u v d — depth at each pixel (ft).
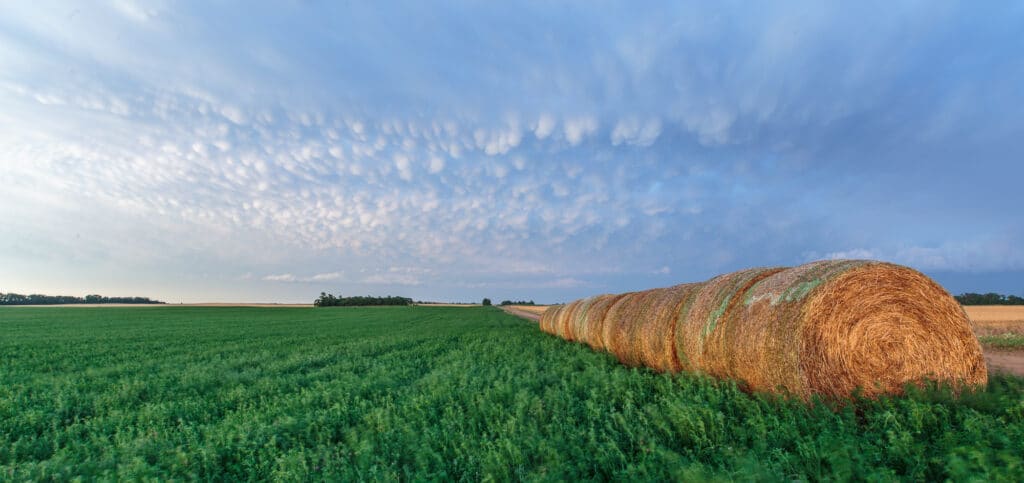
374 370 36.78
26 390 34.17
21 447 20.86
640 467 13.47
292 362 44.78
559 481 13.11
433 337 68.85
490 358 40.88
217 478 17.07
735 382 22.39
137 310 246.06
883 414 15.96
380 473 15.02
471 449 16.75
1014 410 15.92
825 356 20.80
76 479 15.53
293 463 16.29
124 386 32.99
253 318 166.40
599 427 18.70
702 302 28.09
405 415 21.95
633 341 36.27
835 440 13.84
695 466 13.00
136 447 19.10
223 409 27.25
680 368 30.25
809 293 21.31
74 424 23.95
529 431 17.67
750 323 23.70
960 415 15.89
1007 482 10.57
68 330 103.55
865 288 21.15
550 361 38.17
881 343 20.94
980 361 21.40
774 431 15.67
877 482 11.35
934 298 21.45
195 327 113.91
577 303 64.08
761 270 26.43
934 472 12.66
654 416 18.11
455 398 25.09
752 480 11.50
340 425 22.15
